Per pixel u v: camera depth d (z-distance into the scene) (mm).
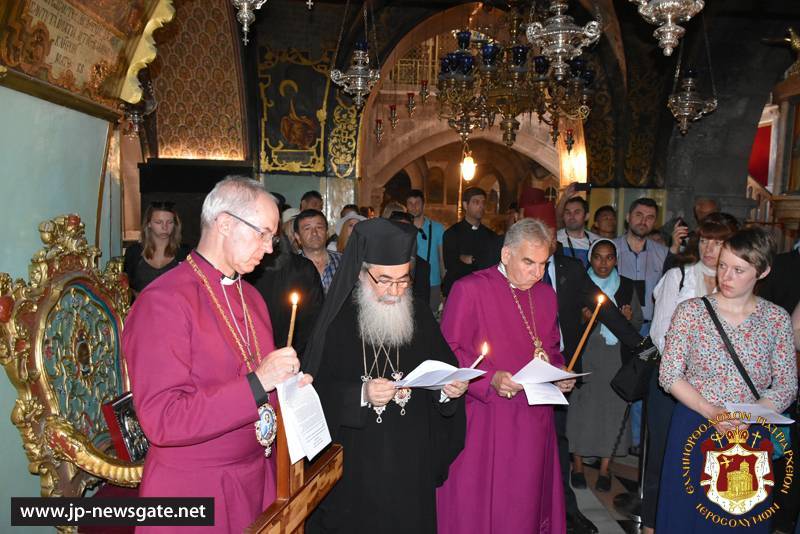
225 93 7797
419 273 5082
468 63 6141
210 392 1739
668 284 3340
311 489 1914
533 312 2947
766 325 2582
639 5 3160
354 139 8406
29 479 2332
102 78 2762
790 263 4148
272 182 8383
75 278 2438
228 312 1944
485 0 7855
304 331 3379
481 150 24484
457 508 2797
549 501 2904
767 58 8055
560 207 5527
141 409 1690
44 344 2242
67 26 2336
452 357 2643
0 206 2174
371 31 8219
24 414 2164
